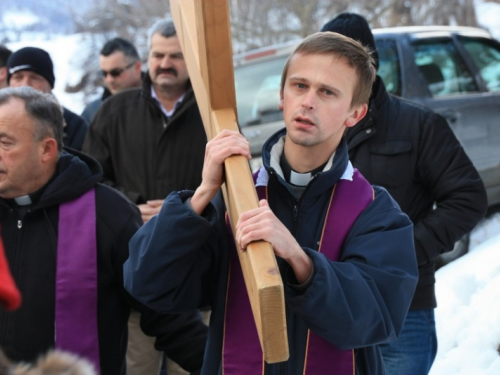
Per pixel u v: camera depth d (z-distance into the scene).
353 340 2.67
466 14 18.88
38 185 3.62
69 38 28.56
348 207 2.83
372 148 4.24
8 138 3.53
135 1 23.50
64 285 3.49
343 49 2.79
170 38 5.14
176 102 5.25
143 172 5.18
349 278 2.66
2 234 3.56
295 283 2.66
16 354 3.45
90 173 3.69
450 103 7.96
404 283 2.76
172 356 3.82
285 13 20.23
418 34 8.23
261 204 2.53
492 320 5.09
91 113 7.91
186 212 2.74
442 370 4.91
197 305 2.99
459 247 7.91
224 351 2.82
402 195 4.23
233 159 2.64
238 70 8.51
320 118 2.76
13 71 6.05
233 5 20.03
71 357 1.78
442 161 4.20
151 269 2.78
